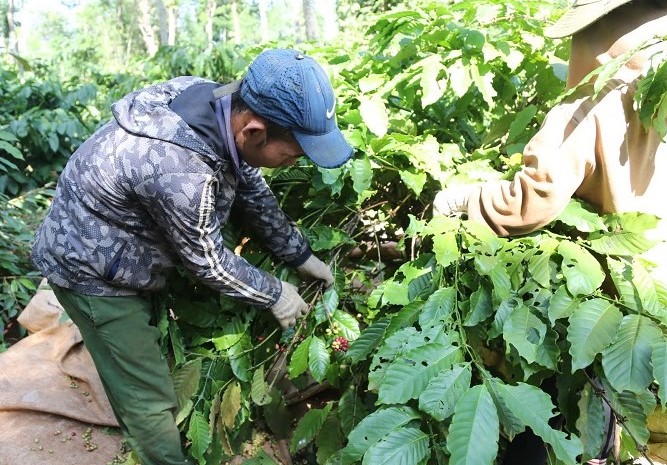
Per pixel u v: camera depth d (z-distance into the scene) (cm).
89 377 224
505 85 207
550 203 132
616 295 144
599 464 160
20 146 491
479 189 148
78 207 143
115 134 137
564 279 138
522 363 132
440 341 132
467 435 112
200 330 181
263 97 127
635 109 128
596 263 132
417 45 192
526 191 133
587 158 130
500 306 134
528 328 129
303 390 214
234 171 141
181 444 189
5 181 463
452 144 185
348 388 169
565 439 114
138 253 147
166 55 484
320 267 174
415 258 177
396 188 194
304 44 275
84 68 815
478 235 139
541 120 202
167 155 130
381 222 193
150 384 163
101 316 153
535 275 135
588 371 149
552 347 130
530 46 192
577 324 124
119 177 134
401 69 205
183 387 174
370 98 174
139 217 143
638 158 133
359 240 199
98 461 200
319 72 129
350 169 163
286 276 175
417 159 167
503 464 170
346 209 186
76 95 530
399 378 124
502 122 194
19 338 314
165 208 133
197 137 131
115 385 164
